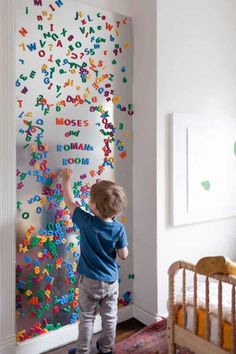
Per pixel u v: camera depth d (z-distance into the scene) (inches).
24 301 77.7
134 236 96.5
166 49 90.2
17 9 74.4
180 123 92.9
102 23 88.4
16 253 75.9
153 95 89.3
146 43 90.9
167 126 91.3
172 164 91.7
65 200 80.0
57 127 81.3
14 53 73.6
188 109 95.9
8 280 74.0
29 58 76.5
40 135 78.6
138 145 94.3
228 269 62.1
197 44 97.6
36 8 77.2
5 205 73.1
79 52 84.4
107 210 73.2
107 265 75.0
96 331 89.4
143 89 92.1
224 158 105.0
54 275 82.0
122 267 94.6
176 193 92.6
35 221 78.5
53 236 81.4
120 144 93.0
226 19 105.5
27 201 77.1
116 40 91.3
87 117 86.4
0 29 71.2
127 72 93.8
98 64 87.9
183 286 70.8
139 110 93.5
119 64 92.0
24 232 76.8
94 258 73.9
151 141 90.4
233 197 108.0
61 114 81.9
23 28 75.4
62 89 81.8
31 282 78.4
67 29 82.1
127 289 96.0
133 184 96.1
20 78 75.3
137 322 94.7
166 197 91.8
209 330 65.3
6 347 74.2
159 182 90.0
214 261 63.5
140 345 82.4
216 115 103.3
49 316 81.7
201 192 98.9
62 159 82.3
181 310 71.9
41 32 78.0
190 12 95.7
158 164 89.6
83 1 85.0
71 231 84.4
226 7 105.3
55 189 81.3
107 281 74.4
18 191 75.7
